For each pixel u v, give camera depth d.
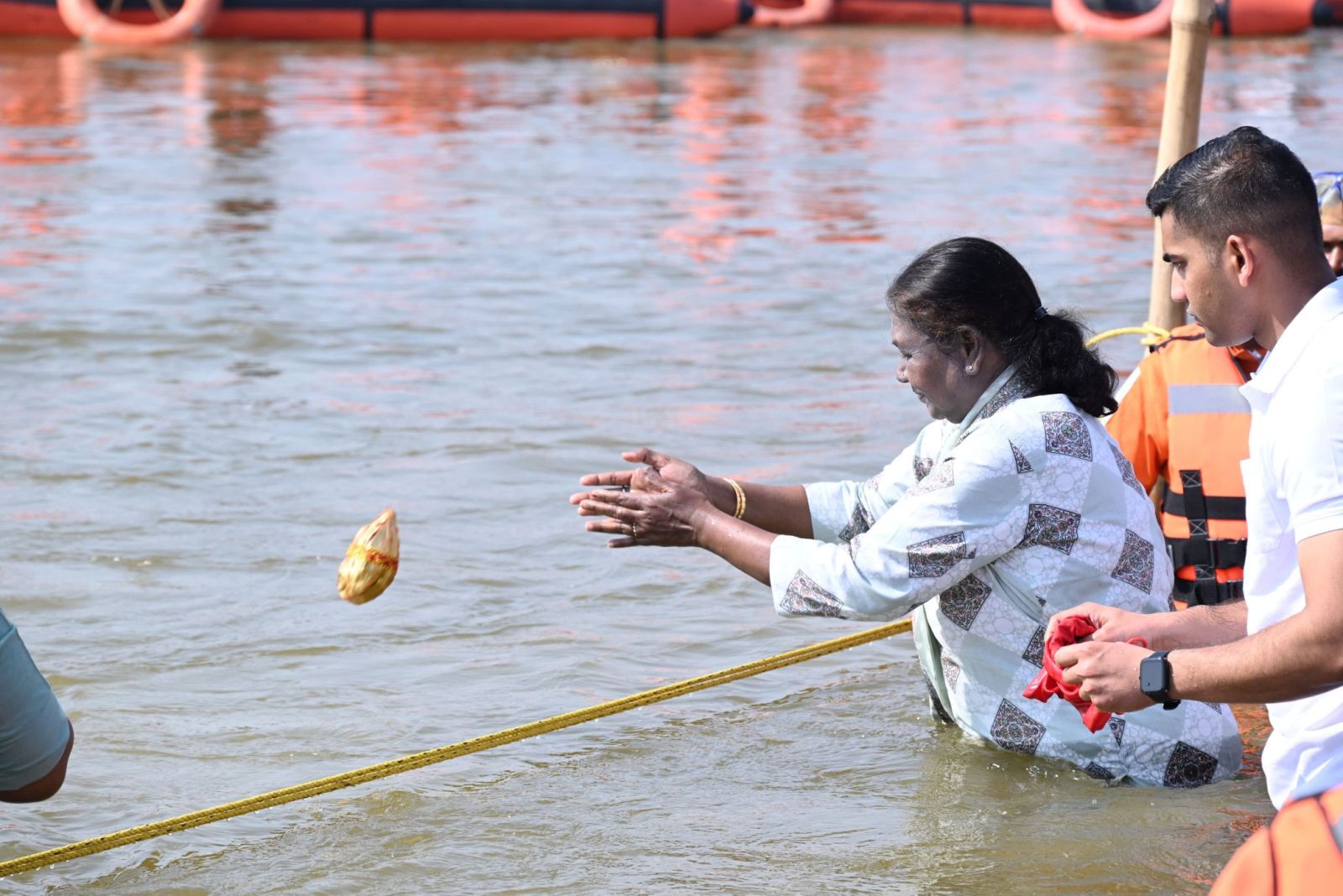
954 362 9.52
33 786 7.21
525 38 72.94
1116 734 9.83
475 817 9.78
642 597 13.59
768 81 59.81
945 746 10.51
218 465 16.78
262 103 50.56
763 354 21.66
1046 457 9.35
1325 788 5.23
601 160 40.62
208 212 32.09
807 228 31.53
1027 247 29.58
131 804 9.99
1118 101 54.41
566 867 9.11
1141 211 33.69
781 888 8.77
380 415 18.61
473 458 17.08
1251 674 6.64
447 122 47.59
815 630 12.98
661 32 74.56
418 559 14.31
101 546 14.45
